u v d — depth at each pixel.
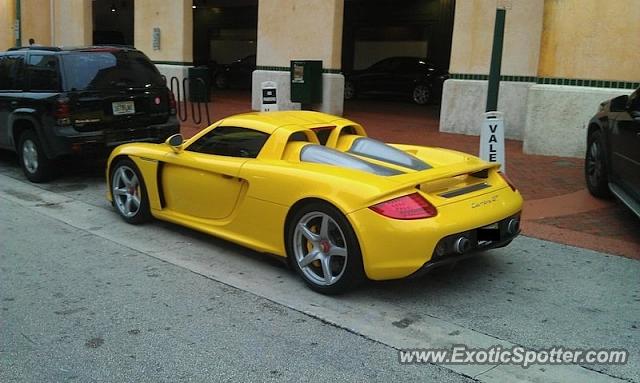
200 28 30.67
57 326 4.27
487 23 12.20
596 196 7.65
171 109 9.19
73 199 7.91
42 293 4.85
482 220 4.61
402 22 23.39
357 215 4.43
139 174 6.45
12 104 8.66
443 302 4.68
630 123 6.33
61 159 8.57
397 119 15.23
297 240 4.92
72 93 8.10
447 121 12.95
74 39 21.95
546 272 5.32
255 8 28.16
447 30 22.03
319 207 4.66
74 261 5.60
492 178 5.16
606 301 4.71
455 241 4.45
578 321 4.37
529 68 11.88
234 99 19.70
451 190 4.81
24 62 8.68
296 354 3.88
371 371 3.68
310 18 15.11
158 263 5.55
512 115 12.17
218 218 5.67
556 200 7.58
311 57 15.24
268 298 4.77
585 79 9.81
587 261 5.59
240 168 5.29
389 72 20.47
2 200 7.83
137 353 3.89
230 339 4.08
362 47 24.95
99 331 4.20
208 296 4.81
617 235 6.29
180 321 4.36
